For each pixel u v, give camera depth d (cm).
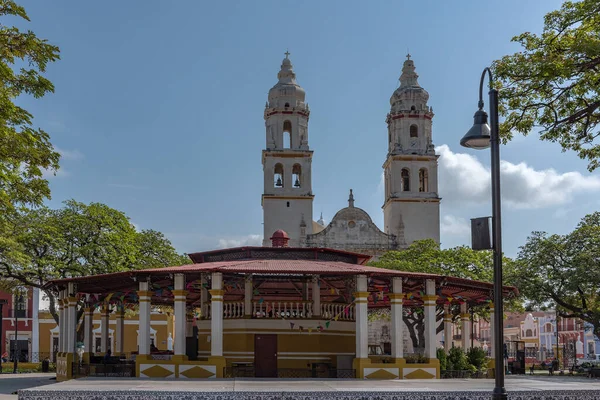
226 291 3297
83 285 3353
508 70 2364
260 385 2386
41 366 5297
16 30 2314
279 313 3139
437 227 8738
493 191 1644
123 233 4953
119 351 3928
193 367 2847
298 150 8762
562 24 2341
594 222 5544
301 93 8956
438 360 3027
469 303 4078
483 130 1720
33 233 4572
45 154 2548
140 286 2972
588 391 2202
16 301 6569
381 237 8694
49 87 2412
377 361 3016
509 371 5025
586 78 2338
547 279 5406
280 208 8694
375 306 4147
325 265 3059
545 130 2444
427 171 8881
